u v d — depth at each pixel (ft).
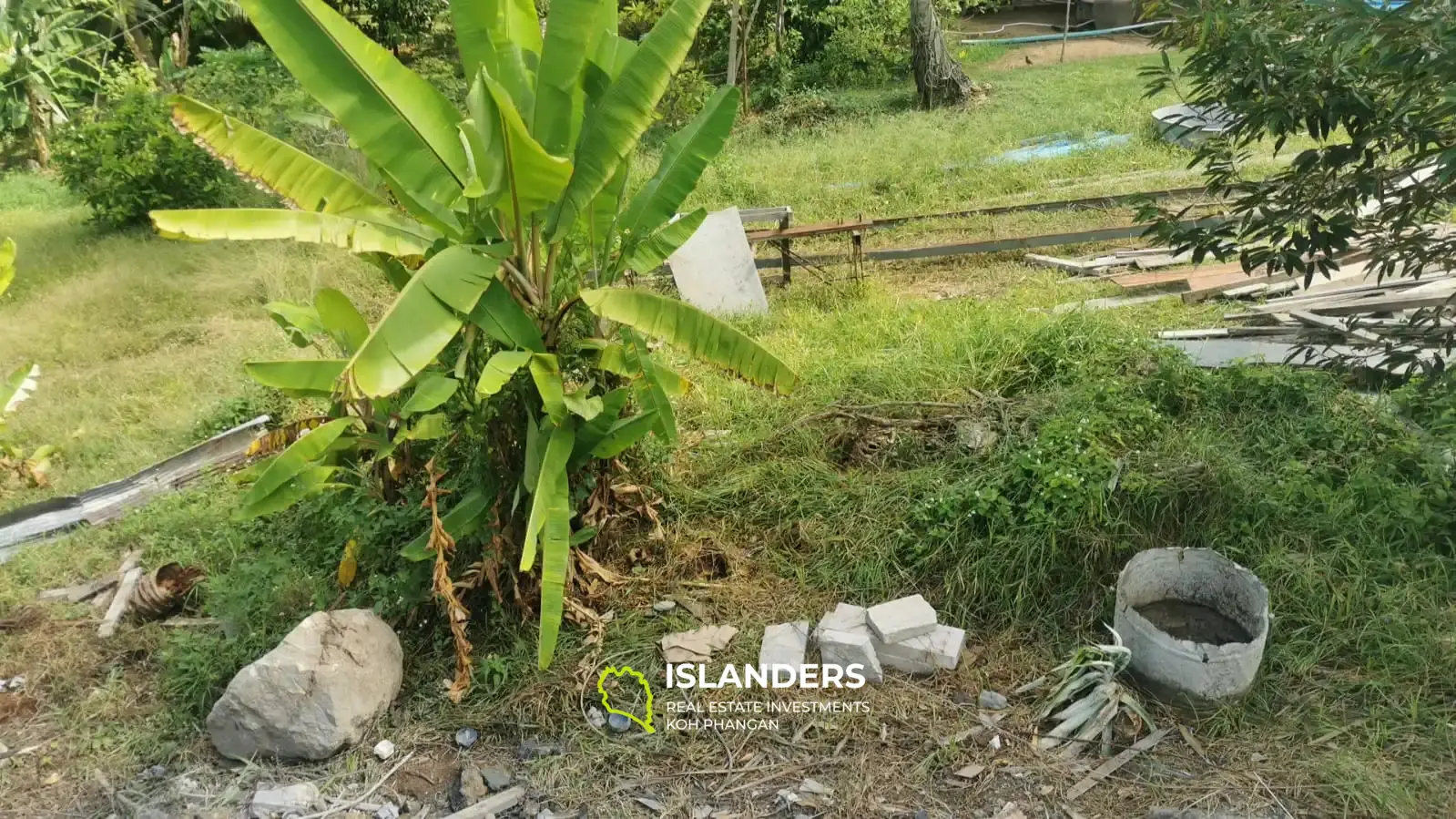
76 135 37.73
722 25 56.24
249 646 14.71
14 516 19.40
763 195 37.24
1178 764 12.21
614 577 15.74
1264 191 14.70
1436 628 13.43
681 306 13.38
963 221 33.19
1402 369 18.61
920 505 16.25
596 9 12.37
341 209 13.46
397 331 11.42
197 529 18.19
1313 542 14.96
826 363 22.29
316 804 12.48
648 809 12.19
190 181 37.27
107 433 22.71
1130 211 32.35
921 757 12.67
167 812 12.57
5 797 12.96
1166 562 14.23
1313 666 13.32
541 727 13.51
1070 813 11.67
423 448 16.21
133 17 57.21
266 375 14.40
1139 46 60.75
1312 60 12.93
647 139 46.39
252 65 46.29
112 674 14.97
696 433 20.13
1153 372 19.49
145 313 29.71
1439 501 14.89
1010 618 14.80
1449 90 11.64
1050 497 15.33
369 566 15.84
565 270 14.85
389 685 13.84
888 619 14.19
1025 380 20.02
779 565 16.29
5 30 49.37
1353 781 11.52
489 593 15.24
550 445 13.60
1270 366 19.53
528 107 13.50
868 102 52.90
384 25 61.67
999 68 57.98
